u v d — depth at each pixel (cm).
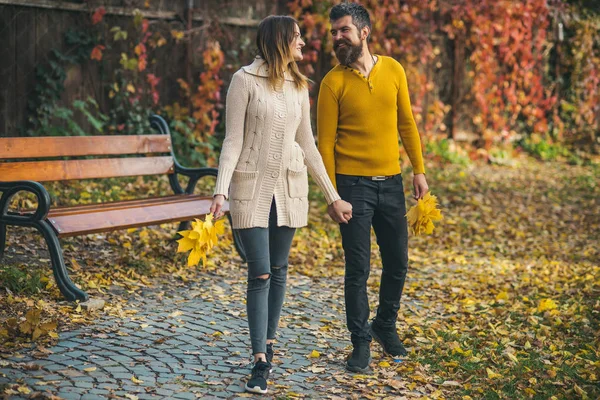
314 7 1048
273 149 375
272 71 373
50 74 855
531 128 1454
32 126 855
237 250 629
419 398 380
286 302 545
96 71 908
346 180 414
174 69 978
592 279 648
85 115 902
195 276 584
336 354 440
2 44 821
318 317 515
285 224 383
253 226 374
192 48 989
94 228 506
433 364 433
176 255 618
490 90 1332
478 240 827
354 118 415
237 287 564
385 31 1145
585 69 1488
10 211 503
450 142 1296
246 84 371
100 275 541
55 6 852
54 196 721
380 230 430
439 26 1261
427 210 422
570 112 1497
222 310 506
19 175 542
